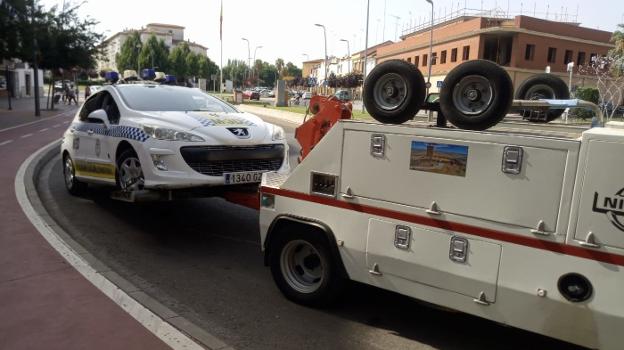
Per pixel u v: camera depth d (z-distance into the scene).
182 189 6.22
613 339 2.99
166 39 144.12
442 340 4.08
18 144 15.36
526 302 3.27
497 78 3.53
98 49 32.72
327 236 4.25
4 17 23.58
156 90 7.79
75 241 6.18
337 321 4.36
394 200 3.83
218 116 7.02
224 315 4.43
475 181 3.41
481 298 3.46
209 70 111.06
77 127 8.26
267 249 4.81
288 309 4.58
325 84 63.56
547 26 53.78
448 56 59.66
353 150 4.05
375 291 4.98
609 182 2.90
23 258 5.46
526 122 4.64
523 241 3.23
